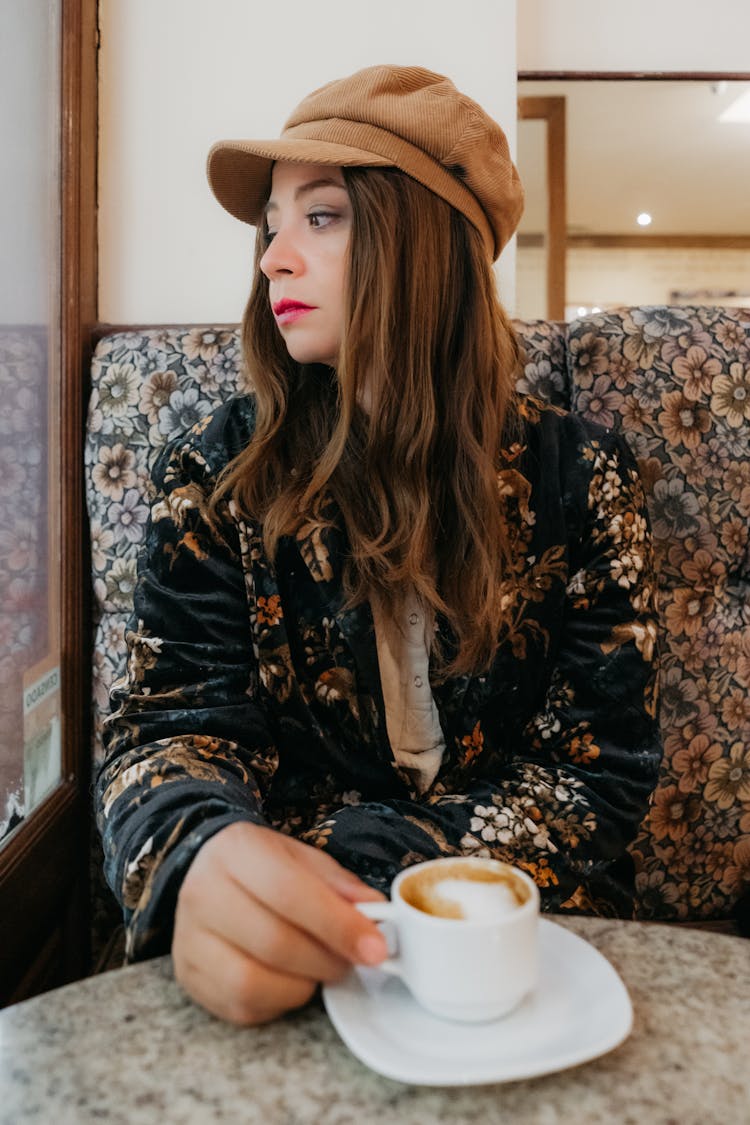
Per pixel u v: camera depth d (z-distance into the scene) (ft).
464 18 4.60
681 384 3.75
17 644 3.18
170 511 2.74
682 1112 1.10
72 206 3.82
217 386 3.89
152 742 2.26
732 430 3.76
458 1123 1.08
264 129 4.61
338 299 2.60
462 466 2.74
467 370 2.80
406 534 2.60
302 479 2.73
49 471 3.59
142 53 4.58
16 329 3.19
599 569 2.89
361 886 1.46
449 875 1.39
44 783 3.48
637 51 5.73
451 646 2.66
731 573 3.80
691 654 3.71
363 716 2.63
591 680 2.75
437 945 1.24
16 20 3.21
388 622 2.71
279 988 1.30
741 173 12.40
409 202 2.59
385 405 2.61
